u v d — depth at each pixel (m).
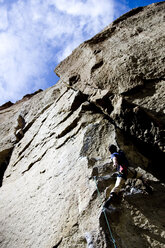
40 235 3.42
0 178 7.84
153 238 2.60
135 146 4.07
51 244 3.05
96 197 3.20
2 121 10.94
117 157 3.16
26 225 3.94
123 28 6.79
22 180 5.87
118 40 6.29
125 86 4.77
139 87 4.57
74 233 2.95
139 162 3.71
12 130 9.26
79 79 6.43
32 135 7.45
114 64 5.41
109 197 2.88
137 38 5.83
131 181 3.34
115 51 5.85
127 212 2.92
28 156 6.72
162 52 4.82
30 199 4.61
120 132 4.34
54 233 3.20
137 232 2.69
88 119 5.22
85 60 6.64
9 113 11.62
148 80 4.59
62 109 6.59
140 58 5.05
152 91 4.38
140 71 4.79
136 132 3.92
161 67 4.56
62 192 3.87
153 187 3.21
